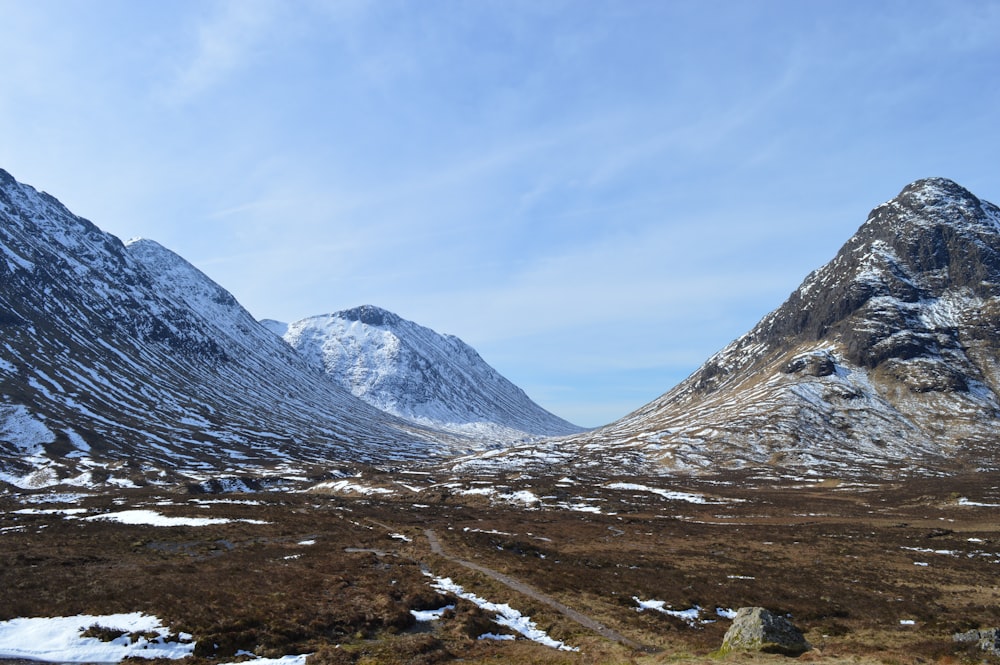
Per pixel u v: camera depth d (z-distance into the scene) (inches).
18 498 4202.8
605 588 1915.6
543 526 3437.5
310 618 1403.8
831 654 1239.5
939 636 1496.1
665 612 1695.4
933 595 1942.7
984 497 4328.3
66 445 5836.6
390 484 5497.1
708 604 1775.3
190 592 1520.7
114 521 2888.8
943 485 5083.7
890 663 1143.6
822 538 3061.0
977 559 2539.4
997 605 1812.3
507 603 1691.7
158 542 2336.4
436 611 1576.0
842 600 1852.9
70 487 4694.9
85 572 1723.7
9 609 1315.2
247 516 3154.5
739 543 2910.9
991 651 1184.8
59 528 2628.0
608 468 7160.4
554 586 1888.5
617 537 3075.8
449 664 1204.5
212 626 1278.3
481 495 5049.2
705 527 3503.9
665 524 3602.4
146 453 6338.6
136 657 1141.7
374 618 1449.3
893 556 2581.2
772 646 1247.5
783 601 1820.9
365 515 3639.3
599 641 1363.2
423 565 2166.6
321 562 2080.5
